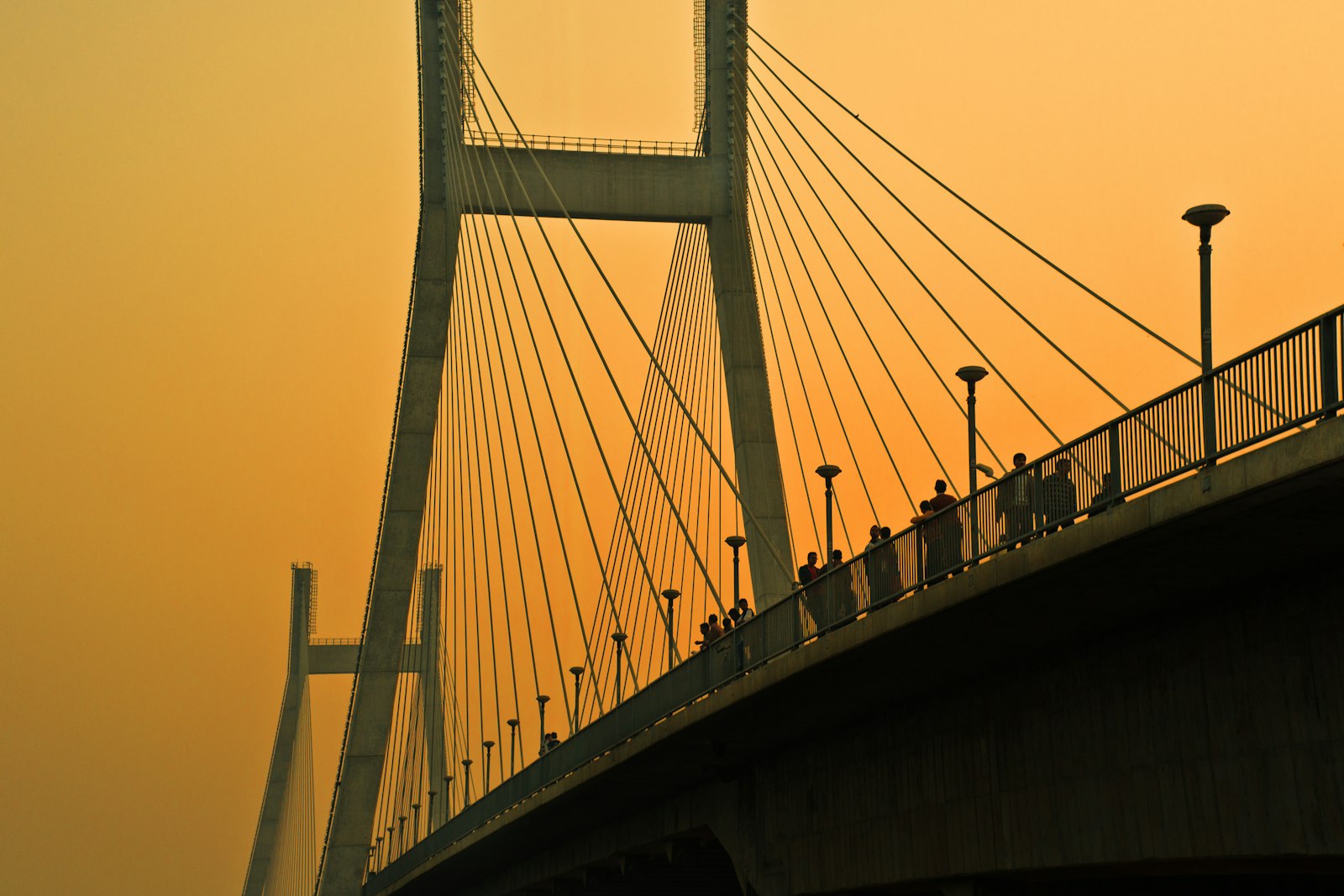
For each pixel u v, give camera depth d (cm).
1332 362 1958
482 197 7175
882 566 3077
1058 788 2819
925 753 3312
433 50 7312
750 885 4175
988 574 2522
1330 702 2195
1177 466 2239
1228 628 2411
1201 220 2344
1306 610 2253
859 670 3114
